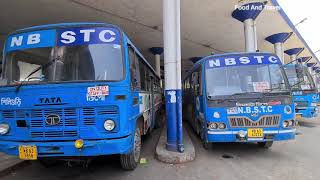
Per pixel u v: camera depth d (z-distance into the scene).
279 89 6.13
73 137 4.13
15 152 4.21
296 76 11.77
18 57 4.57
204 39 18.75
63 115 4.15
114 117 4.18
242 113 5.94
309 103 11.59
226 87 6.29
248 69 6.38
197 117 7.95
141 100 6.37
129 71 4.62
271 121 5.90
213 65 6.52
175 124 6.32
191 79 9.58
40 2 11.87
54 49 4.46
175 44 6.46
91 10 12.86
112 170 5.33
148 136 8.92
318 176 4.88
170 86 6.40
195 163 5.80
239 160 6.00
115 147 4.11
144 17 13.88
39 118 4.19
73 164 5.57
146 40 18.45
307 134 9.52
